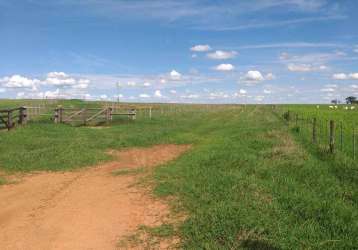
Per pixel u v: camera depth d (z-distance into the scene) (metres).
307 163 13.73
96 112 34.09
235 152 16.64
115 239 8.05
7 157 16.64
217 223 8.19
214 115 52.88
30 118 33.94
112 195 11.32
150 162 16.72
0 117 24.56
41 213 9.80
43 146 19.92
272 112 59.97
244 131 25.95
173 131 28.45
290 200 9.52
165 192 11.12
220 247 7.21
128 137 23.39
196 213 9.11
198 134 27.11
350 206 9.13
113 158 17.66
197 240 7.62
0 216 9.68
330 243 7.12
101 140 22.23
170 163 15.91
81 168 15.53
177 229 8.34
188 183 11.80
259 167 13.41
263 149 17.61
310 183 11.41
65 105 63.16
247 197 9.95
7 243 7.97
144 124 34.16
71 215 9.60
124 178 13.54
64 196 11.35
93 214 9.63
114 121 35.50
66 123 32.00
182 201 10.23
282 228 7.78
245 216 8.43
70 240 8.07
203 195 10.43
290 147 16.75
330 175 12.16
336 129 26.61
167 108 71.75
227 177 12.14
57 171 14.98
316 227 7.87
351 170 12.39
